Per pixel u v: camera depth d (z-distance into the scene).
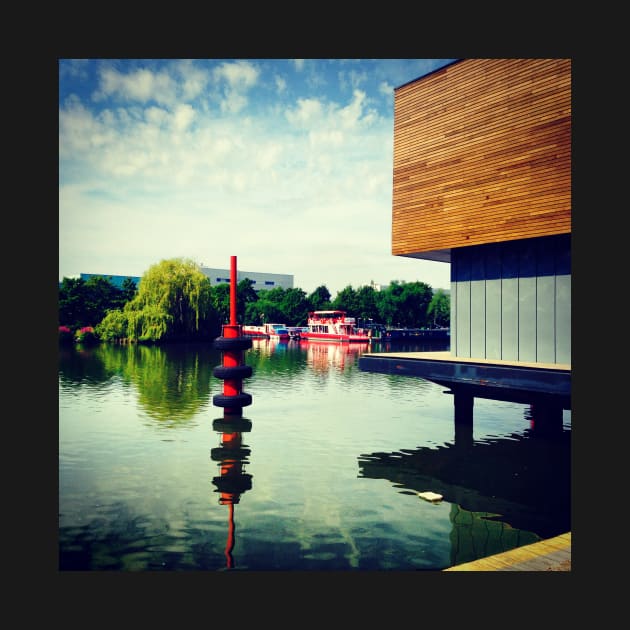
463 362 13.29
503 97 12.91
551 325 13.08
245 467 11.73
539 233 11.95
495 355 14.21
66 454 12.67
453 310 15.23
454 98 14.16
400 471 11.70
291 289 83.44
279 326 71.50
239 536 8.03
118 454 12.72
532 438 14.86
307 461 12.31
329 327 64.56
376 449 13.52
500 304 14.14
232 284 17.72
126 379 26.25
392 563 7.20
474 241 13.39
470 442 14.32
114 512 8.97
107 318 52.50
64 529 8.22
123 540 7.84
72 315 55.34
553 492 10.38
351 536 8.12
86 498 9.65
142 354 40.91
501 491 10.41
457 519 8.91
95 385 24.17
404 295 76.06
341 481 10.88
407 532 8.32
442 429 15.88
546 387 11.43
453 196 14.01
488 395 15.43
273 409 18.89
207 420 16.72
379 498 9.91
